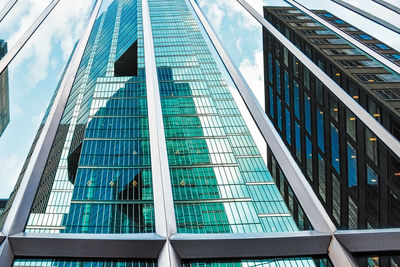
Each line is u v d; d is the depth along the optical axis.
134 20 118.94
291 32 57.12
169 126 76.12
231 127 81.44
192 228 55.31
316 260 6.59
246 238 6.59
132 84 91.44
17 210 6.82
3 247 6.11
